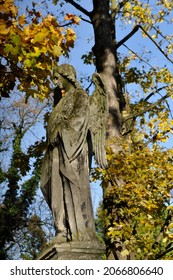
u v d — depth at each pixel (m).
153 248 13.38
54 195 7.64
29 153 16.41
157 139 15.20
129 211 12.91
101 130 8.20
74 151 7.68
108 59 15.66
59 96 8.54
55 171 7.72
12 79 10.09
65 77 8.30
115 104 15.10
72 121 7.79
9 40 8.84
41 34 9.06
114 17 16.73
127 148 14.03
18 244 25.41
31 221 25.59
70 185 7.57
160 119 15.50
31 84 10.18
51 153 7.86
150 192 13.09
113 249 13.52
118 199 13.49
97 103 8.27
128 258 13.34
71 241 7.37
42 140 16.42
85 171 7.80
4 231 25.23
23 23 9.04
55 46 9.27
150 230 13.13
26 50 9.09
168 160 13.75
